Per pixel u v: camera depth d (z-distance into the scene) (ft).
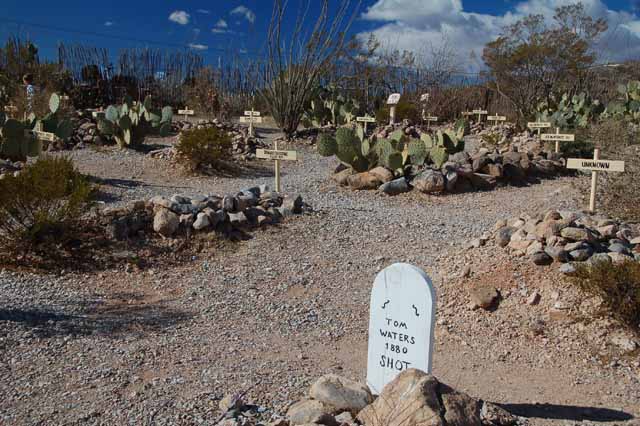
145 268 21.11
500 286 18.22
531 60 80.69
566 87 84.94
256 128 65.77
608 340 15.47
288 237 24.66
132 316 17.40
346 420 10.86
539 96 81.61
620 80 92.48
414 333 11.84
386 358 12.19
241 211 25.26
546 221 19.74
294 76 58.13
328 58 60.13
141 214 23.43
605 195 30.40
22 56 66.03
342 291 20.29
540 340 15.98
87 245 21.76
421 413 9.82
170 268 21.30
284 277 21.09
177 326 16.87
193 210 24.07
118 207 24.58
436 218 29.86
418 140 37.17
